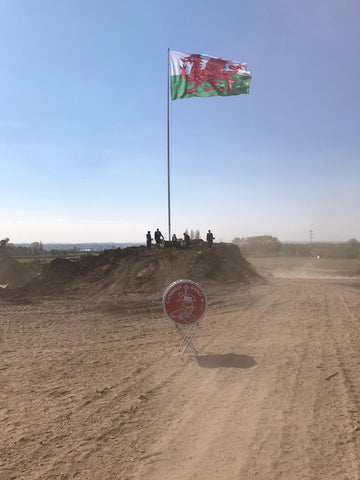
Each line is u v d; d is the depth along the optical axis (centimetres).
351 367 648
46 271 1955
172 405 499
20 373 643
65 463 360
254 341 859
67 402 512
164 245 2508
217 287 1833
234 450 381
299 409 479
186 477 336
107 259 2145
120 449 386
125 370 656
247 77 2327
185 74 2344
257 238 7938
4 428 436
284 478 331
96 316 1205
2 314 1223
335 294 1739
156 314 1252
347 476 331
